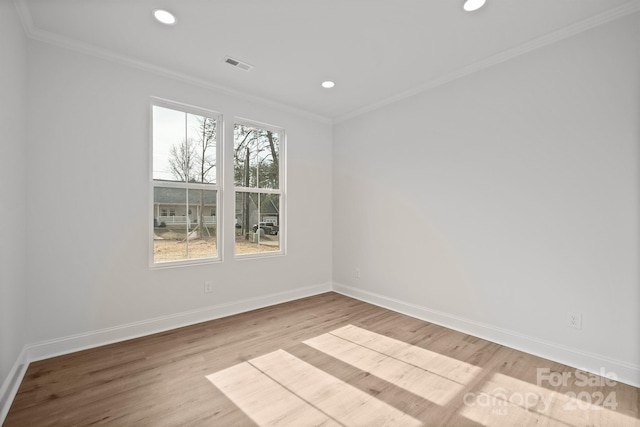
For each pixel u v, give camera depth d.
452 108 3.09
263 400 1.88
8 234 1.92
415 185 3.43
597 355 2.20
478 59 2.80
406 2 2.06
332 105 3.95
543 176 2.46
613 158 2.13
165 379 2.11
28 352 2.31
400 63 2.88
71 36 2.44
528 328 2.54
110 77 2.70
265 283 3.80
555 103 2.39
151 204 2.94
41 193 2.38
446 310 3.12
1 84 1.80
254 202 3.77
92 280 2.60
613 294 2.13
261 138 3.84
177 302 3.08
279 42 2.54
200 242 3.29
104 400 1.87
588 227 2.24
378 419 1.71
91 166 2.60
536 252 2.50
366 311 3.60
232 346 2.64
